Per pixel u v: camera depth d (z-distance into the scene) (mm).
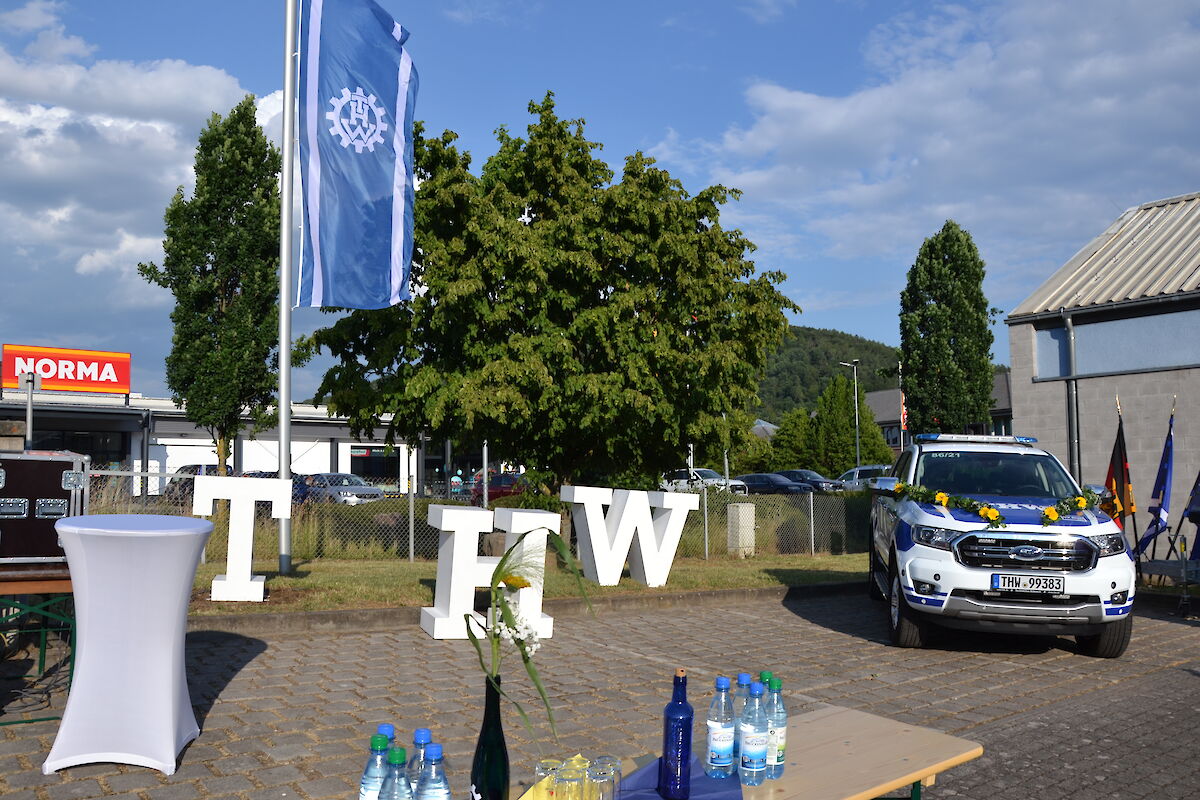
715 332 14766
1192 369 14906
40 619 6953
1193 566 12219
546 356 13719
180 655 5078
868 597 13094
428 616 9203
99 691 4844
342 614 9336
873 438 58375
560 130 14953
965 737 6137
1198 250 16562
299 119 11766
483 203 13938
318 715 6094
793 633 10031
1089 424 16062
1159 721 6574
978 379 39969
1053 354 16672
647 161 14539
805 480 45219
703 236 14414
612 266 14477
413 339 14578
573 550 15562
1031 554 8414
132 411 40812
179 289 20344
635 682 7398
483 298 13828
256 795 4617
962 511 8938
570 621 10438
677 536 12516
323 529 15867
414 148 14984
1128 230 18938
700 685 7387
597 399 13484
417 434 16000
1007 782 5258
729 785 3186
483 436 15109
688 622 10602
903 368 41188
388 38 12211
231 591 9820
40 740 5320
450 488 33781
